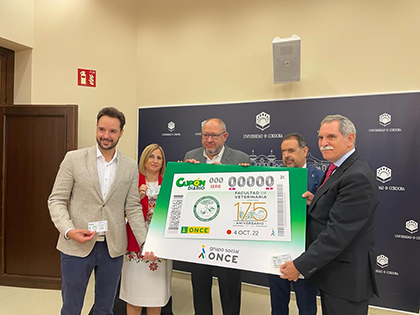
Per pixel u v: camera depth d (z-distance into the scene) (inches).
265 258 59.2
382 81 105.6
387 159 104.0
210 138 87.5
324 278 56.1
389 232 103.5
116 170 70.4
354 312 53.5
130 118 140.5
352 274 53.3
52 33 126.3
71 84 128.2
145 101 140.6
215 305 105.3
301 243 58.7
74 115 118.2
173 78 135.9
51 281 116.7
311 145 113.7
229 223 65.2
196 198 70.2
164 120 136.3
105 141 67.2
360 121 107.3
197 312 80.0
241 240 62.6
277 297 80.4
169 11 136.9
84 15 131.1
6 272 120.6
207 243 64.4
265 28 121.4
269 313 101.3
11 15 116.6
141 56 141.5
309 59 115.0
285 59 109.6
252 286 119.6
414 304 100.2
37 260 118.7
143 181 82.4
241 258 60.7
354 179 52.5
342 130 57.2
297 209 62.1
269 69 120.6
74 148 117.8
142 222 74.4
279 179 66.4
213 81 129.4
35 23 125.3
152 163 80.9
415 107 100.7
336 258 54.7
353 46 109.2
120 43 138.2
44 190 118.9
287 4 118.1
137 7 142.5
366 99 106.5
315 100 113.1
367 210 51.8
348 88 109.8
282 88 118.4
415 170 100.9
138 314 79.7
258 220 63.6
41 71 125.0
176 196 71.5
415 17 101.8
